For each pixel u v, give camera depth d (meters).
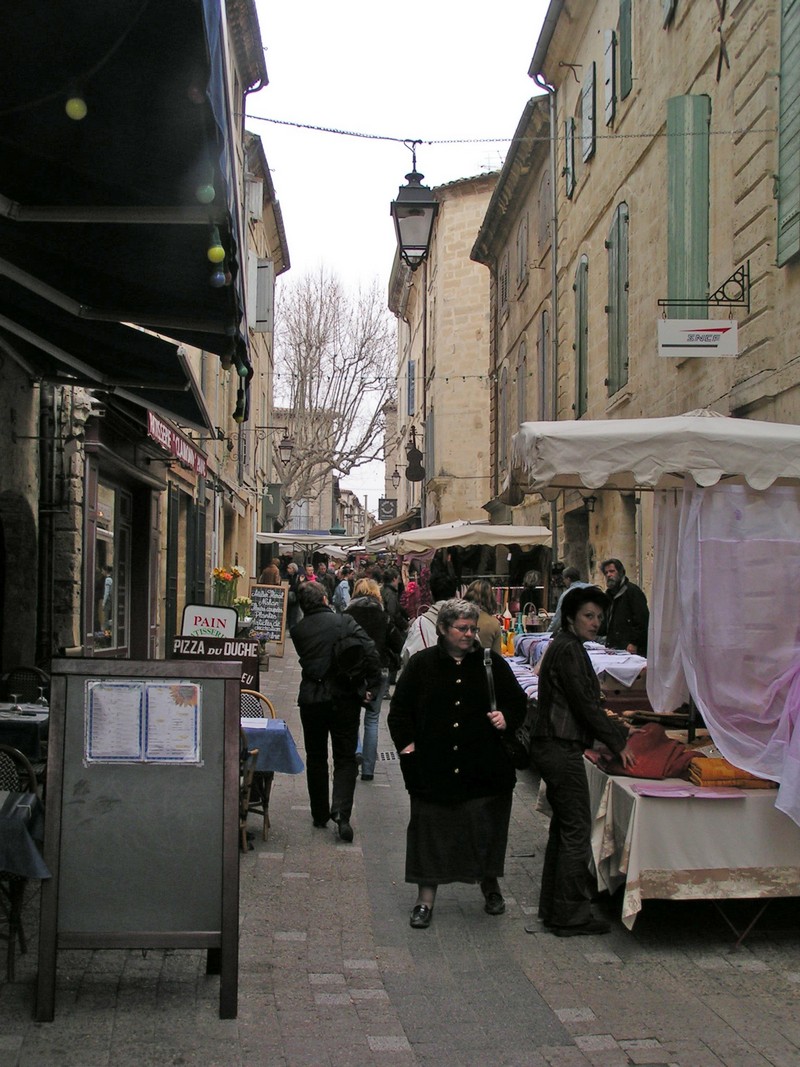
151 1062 3.96
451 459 36.38
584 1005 4.68
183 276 5.71
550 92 21.06
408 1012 4.56
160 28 3.61
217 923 4.35
